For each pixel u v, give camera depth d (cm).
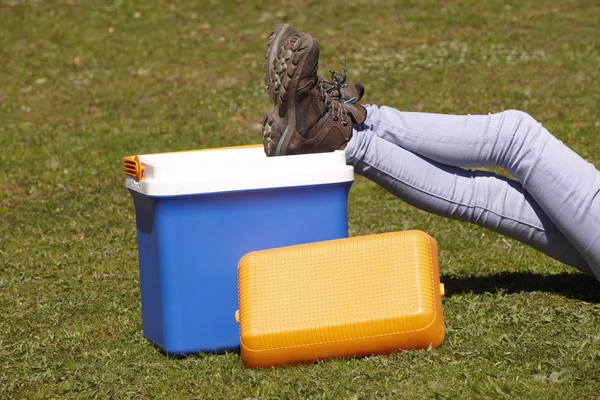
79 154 1382
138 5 2448
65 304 729
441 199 655
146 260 600
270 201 572
